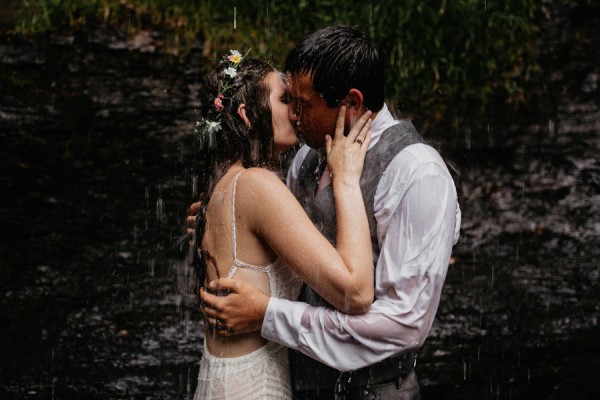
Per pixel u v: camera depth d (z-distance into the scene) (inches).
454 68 166.9
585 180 169.5
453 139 167.2
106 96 157.5
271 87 88.4
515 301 148.9
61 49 156.4
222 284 81.4
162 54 158.7
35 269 153.1
